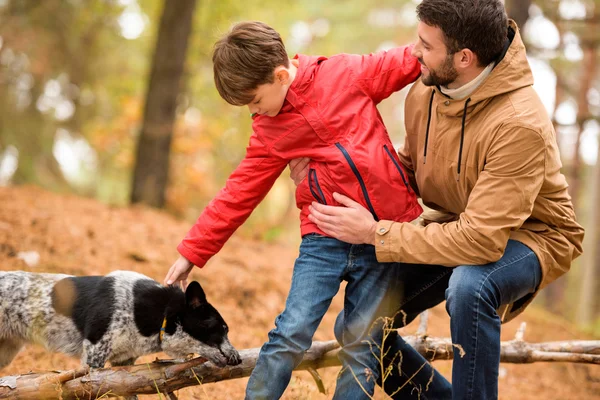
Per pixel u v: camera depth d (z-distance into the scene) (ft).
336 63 11.14
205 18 42.57
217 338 11.62
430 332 20.48
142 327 11.59
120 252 20.11
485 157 10.33
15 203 22.58
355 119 10.85
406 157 12.46
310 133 10.85
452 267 11.59
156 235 22.68
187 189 44.68
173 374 11.18
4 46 47.88
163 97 32.07
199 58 43.24
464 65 10.06
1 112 49.67
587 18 34.78
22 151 50.03
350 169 10.63
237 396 13.80
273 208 52.31
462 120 10.50
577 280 59.11
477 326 10.07
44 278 12.07
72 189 54.19
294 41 58.65
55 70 51.31
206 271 20.17
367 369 10.84
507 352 14.03
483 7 9.70
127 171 53.62
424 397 12.60
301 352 10.55
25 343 12.37
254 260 22.94
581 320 43.24
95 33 52.01
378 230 10.46
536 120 10.02
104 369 11.00
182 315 11.60
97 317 11.36
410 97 11.75
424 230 10.43
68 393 10.71
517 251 10.52
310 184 11.05
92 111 54.60
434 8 9.86
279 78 10.52
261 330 17.56
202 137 44.01
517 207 10.00
